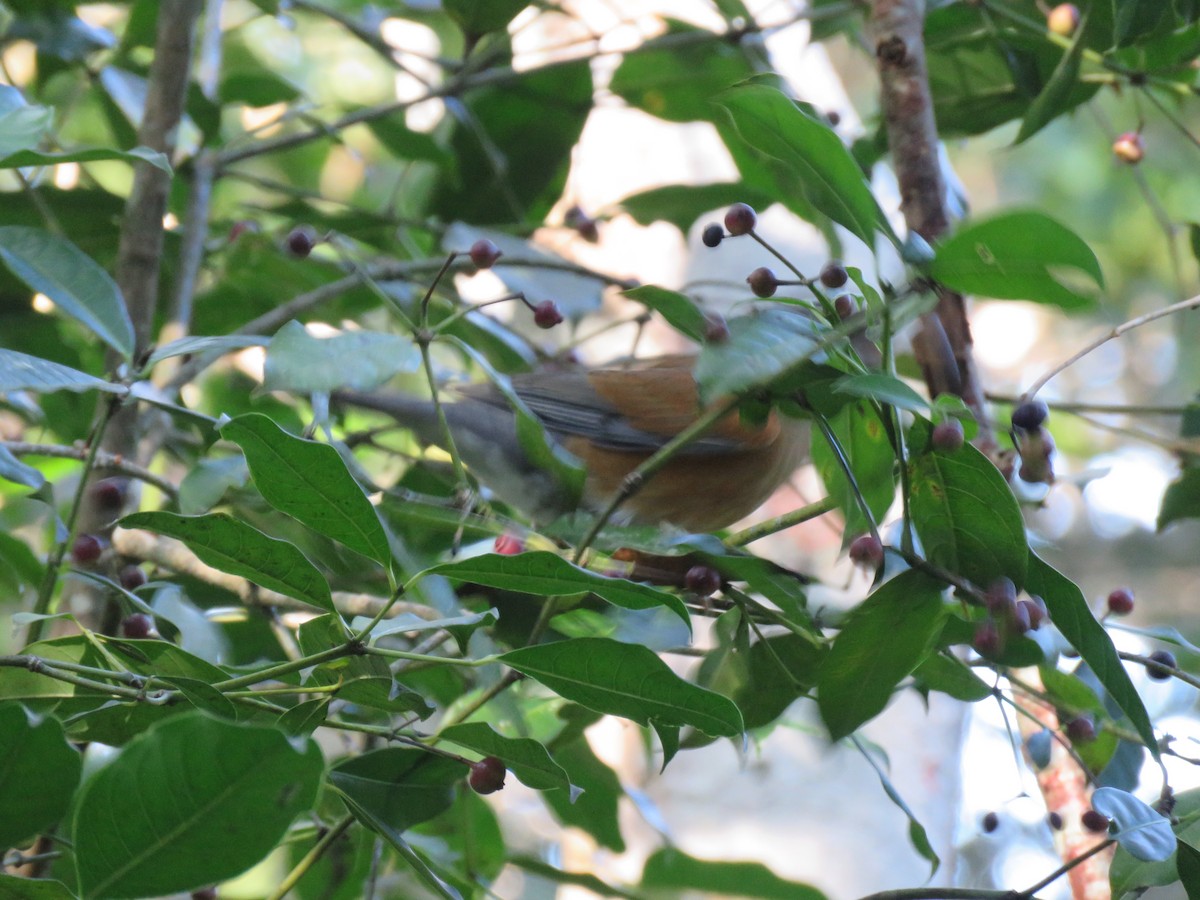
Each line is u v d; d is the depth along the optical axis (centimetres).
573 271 843
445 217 983
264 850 324
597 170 1358
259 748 313
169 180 782
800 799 1004
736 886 745
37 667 420
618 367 903
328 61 1552
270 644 741
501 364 910
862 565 474
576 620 631
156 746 313
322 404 553
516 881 1037
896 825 991
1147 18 631
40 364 462
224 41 1339
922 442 470
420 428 814
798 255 1224
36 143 487
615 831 771
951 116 834
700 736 603
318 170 1430
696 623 1055
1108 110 1861
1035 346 2134
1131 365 2022
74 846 320
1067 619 475
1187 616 1869
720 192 919
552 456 536
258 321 791
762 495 869
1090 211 1873
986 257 412
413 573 518
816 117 423
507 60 927
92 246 902
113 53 906
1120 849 493
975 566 485
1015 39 773
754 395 469
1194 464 683
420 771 504
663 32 972
